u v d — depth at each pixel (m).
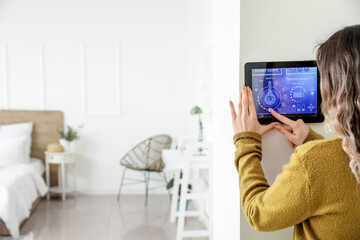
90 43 5.02
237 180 1.26
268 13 1.20
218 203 1.60
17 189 3.58
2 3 4.93
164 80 5.10
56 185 5.03
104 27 5.03
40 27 4.98
